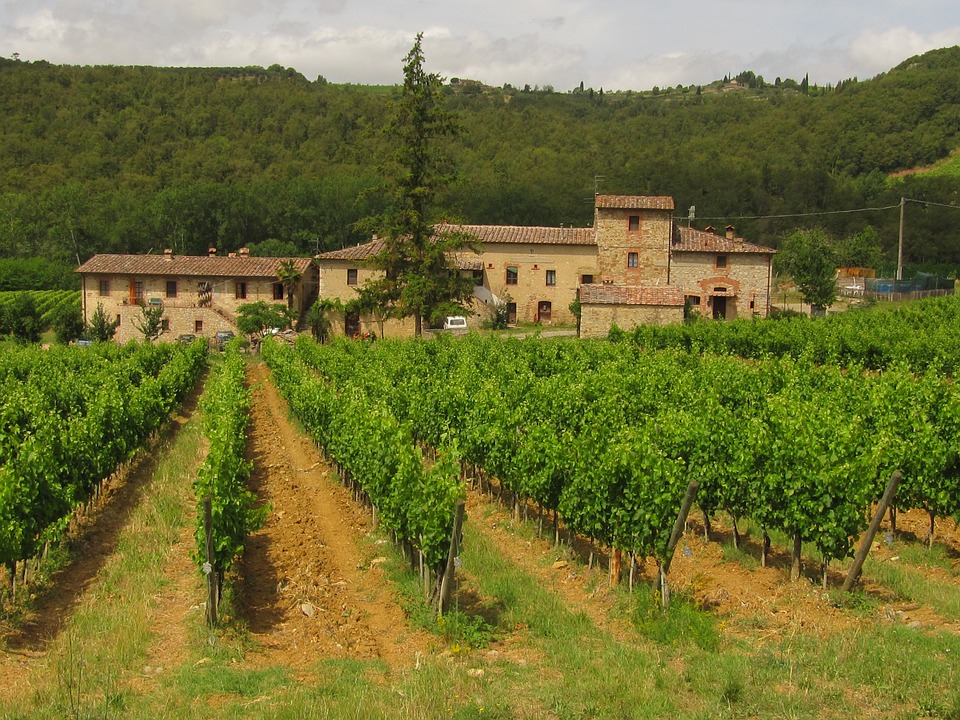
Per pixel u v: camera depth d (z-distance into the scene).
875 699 8.17
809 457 11.79
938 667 8.70
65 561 13.20
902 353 30.78
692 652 9.61
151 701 8.52
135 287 59.81
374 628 11.08
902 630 9.92
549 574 13.10
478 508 17.23
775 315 55.44
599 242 56.34
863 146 114.56
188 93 140.25
